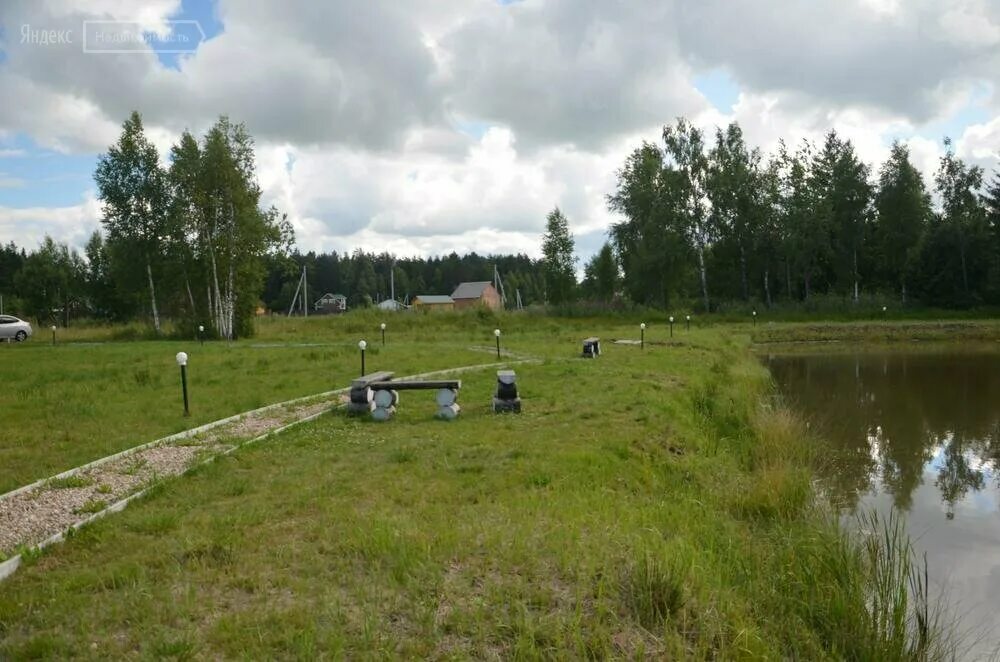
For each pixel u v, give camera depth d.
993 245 52.69
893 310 50.59
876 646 5.36
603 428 11.00
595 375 16.77
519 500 7.35
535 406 12.83
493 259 140.00
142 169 37.91
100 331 42.03
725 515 8.21
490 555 5.66
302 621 4.57
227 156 36.84
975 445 13.99
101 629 4.57
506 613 4.77
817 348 35.50
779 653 4.94
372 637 4.40
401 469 8.61
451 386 11.73
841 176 53.88
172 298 40.94
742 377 19.92
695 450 11.03
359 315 45.47
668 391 14.88
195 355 23.78
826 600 5.85
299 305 106.50
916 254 53.34
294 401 13.30
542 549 5.89
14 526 6.64
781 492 8.88
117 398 13.85
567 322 45.28
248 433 10.70
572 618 4.72
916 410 17.92
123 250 38.50
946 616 6.57
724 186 52.44
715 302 55.41
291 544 6.03
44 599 5.08
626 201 54.75
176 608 4.79
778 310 50.97
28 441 10.10
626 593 5.16
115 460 9.02
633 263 53.53
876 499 10.55
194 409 12.54
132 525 6.61
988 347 34.25
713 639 4.77
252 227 37.72
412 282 129.38
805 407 18.39
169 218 37.75
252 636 4.39
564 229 62.16
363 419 11.69
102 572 5.52
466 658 4.22
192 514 6.95
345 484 7.95
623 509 7.31
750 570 6.21
